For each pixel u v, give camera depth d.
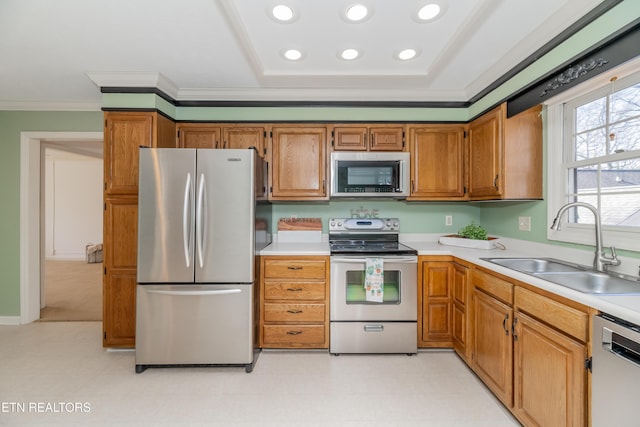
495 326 1.84
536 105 1.96
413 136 2.84
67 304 3.77
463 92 2.78
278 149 2.83
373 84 2.67
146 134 2.47
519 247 2.47
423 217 3.16
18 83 2.63
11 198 3.14
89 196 6.96
